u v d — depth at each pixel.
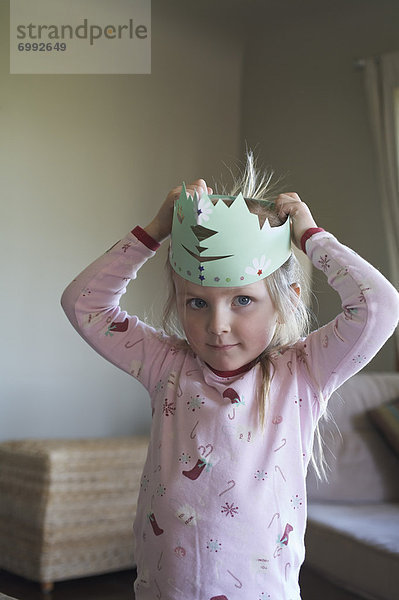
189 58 4.30
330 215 4.00
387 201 3.67
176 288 1.09
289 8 4.03
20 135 3.64
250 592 0.99
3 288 3.55
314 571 2.34
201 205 1.01
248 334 1.04
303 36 4.20
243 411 1.06
